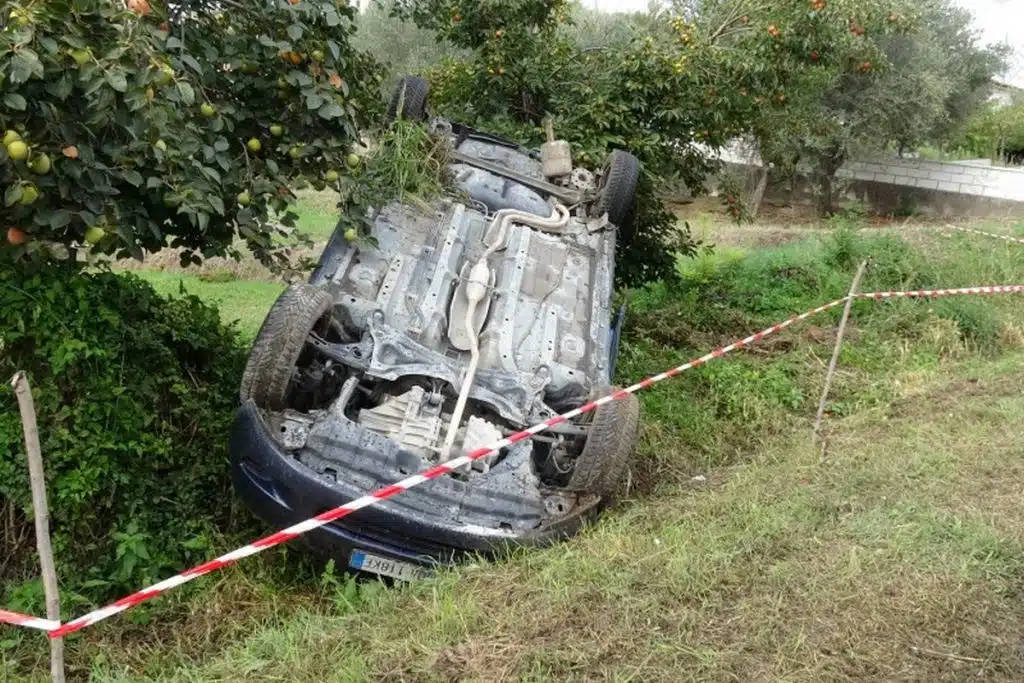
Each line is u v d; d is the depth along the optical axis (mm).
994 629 3848
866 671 3539
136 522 5105
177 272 13727
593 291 6539
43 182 4348
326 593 5000
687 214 23984
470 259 6379
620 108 10055
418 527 4648
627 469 6422
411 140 6719
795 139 22953
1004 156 30547
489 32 10555
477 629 3910
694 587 4121
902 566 4285
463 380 5402
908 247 13266
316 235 15461
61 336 5012
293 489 4641
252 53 5582
